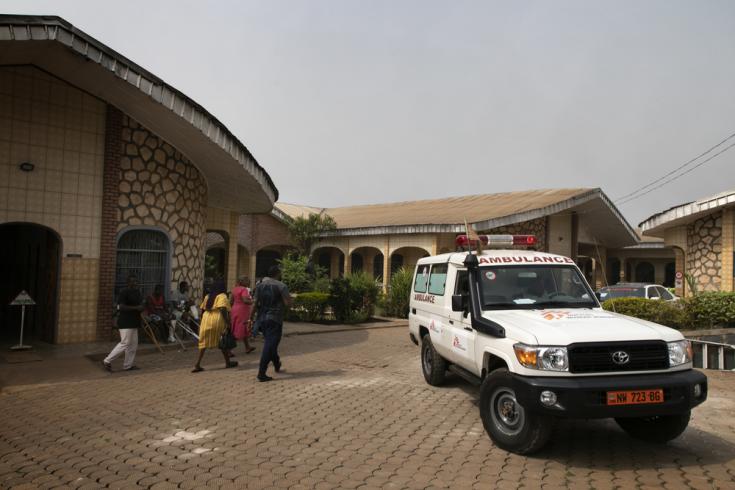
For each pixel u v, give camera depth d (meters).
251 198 16.48
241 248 28.95
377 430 5.73
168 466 4.70
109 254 11.52
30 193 10.62
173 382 8.09
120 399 7.05
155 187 12.35
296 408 6.61
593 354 4.67
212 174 14.03
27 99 10.62
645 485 4.27
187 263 13.23
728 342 12.23
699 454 5.04
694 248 18.39
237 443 5.30
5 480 4.39
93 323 11.36
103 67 9.17
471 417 6.24
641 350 4.74
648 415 4.58
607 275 35.59
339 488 4.22
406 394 7.37
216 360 10.02
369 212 32.81
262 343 12.22
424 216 25.33
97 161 11.48
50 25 8.51
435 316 7.57
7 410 6.52
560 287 6.24
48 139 10.84
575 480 4.37
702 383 4.73
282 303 8.48
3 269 14.30
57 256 11.01
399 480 4.38
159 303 11.48
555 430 5.77
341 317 17.17
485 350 5.53
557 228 25.08
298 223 27.89
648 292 16.39
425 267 8.53
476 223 20.34
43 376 8.42
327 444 5.28
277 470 4.59
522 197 26.70
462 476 4.46
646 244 30.70
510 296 6.05
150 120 11.48
